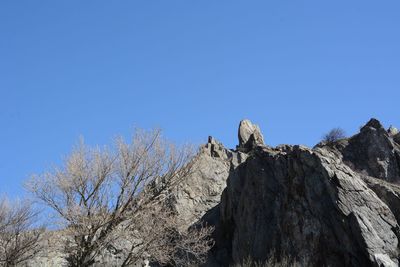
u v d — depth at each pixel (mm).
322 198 30844
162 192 22703
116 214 21062
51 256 25250
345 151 45094
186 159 23688
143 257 22359
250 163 36688
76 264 20531
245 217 34469
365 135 45281
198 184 44344
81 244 20672
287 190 33125
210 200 43156
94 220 20766
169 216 23109
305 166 32812
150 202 22062
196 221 40406
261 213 33562
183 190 42438
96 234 21875
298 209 31406
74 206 20594
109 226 21016
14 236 27141
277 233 31625
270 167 35438
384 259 27125
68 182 21078
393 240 28594
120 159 22078
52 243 24844
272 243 31344
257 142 56094
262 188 34688
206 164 46656
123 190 21781
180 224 23562
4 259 26000
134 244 22016
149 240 21641
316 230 29797
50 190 21016
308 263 29000
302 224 30562
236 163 49781
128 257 21516
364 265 27531
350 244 28391
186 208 41594
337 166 32281
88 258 20656
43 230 26609
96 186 21312
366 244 27578
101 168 21609
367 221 28797
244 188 35969
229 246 36312
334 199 30125
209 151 50500
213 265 34938
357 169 42750
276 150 37906
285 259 28422
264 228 32594
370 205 30172
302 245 29828
